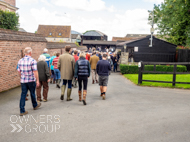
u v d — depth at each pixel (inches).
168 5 1040.2
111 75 581.6
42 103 238.5
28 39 383.9
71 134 148.8
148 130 157.9
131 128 161.6
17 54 343.0
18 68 188.9
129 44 724.7
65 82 252.8
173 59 741.3
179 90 342.6
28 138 141.1
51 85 367.6
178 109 218.2
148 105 234.5
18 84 354.0
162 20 1111.6
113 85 391.9
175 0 891.4
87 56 458.0
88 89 343.0
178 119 184.5
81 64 234.1
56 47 610.5
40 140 138.1
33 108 211.6
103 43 2271.2
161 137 145.4
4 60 300.8
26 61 187.3
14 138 140.8
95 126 165.2
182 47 945.5
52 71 384.2
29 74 190.1
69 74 242.4
